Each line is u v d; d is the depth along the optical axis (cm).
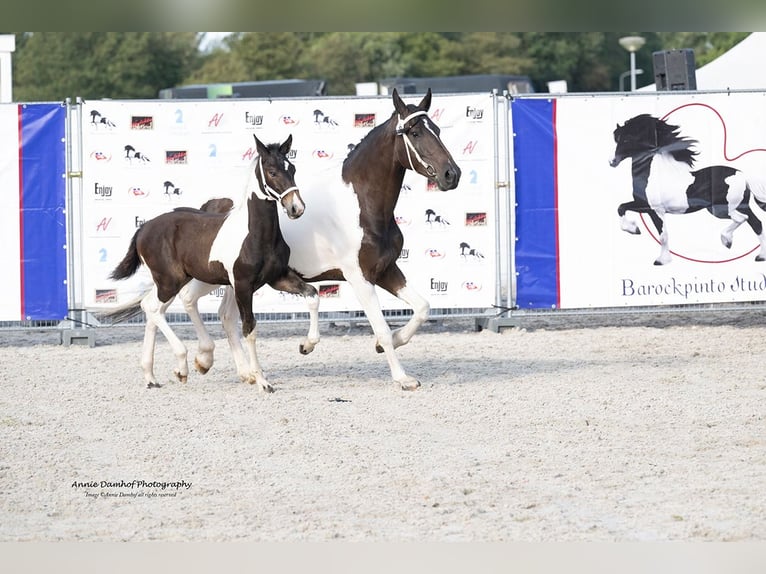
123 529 723
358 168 1159
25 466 880
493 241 1568
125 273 1219
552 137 1571
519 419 1019
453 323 1733
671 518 724
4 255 1554
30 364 1385
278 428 997
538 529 706
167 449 927
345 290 1556
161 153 1549
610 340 1510
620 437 946
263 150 1077
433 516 736
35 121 1548
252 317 1137
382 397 1127
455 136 1555
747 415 1021
